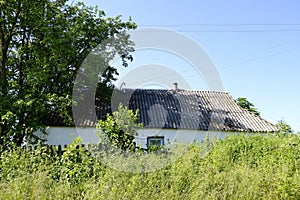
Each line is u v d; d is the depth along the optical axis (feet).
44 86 44.45
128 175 15.85
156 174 16.19
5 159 17.99
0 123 37.06
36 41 44.96
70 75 44.73
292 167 20.95
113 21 49.52
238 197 14.76
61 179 16.02
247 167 21.30
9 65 47.01
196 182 15.55
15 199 12.85
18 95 40.78
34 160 17.63
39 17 42.93
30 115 40.06
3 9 42.65
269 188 15.70
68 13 46.78
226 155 25.23
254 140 29.63
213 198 14.15
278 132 35.06
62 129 46.47
